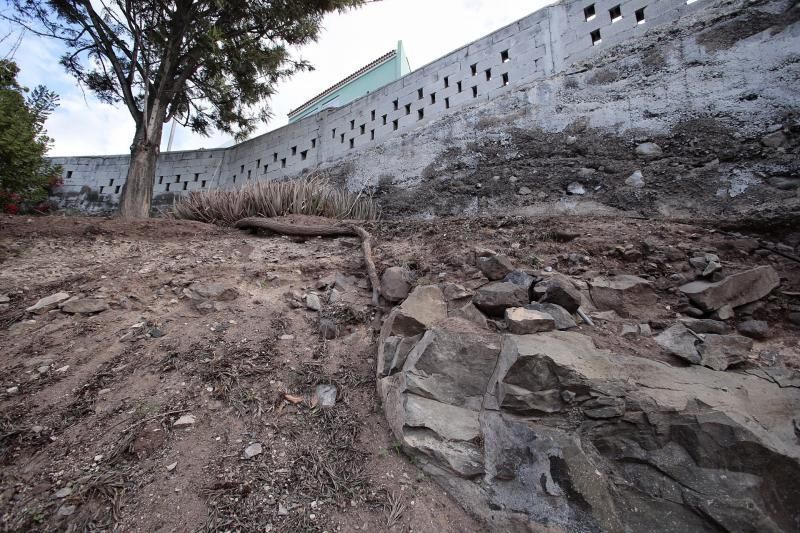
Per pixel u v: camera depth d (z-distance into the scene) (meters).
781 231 2.98
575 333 2.24
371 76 16.19
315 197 6.16
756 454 1.55
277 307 3.21
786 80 4.48
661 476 1.62
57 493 1.65
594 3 6.53
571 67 6.39
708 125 4.83
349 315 3.06
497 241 3.60
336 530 1.60
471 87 7.70
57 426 2.01
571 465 1.66
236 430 2.03
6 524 1.54
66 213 11.78
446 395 2.07
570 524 1.57
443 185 7.05
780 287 2.52
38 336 2.74
